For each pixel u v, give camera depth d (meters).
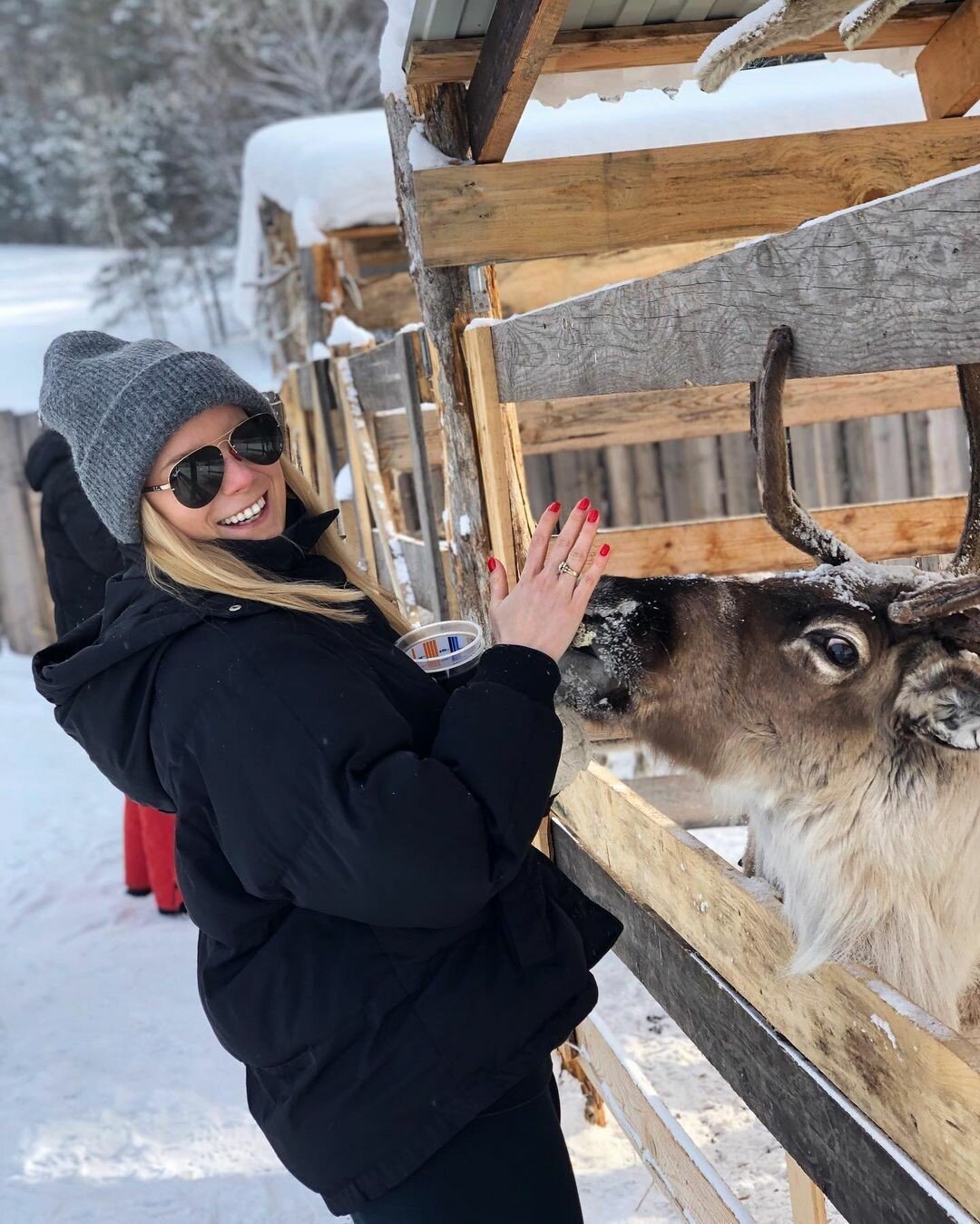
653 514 8.10
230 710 1.41
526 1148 1.55
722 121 4.40
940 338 1.23
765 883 1.80
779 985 1.69
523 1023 1.53
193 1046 3.62
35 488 4.05
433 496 3.60
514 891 1.58
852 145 2.98
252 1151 3.09
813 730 1.95
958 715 1.78
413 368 3.52
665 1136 2.24
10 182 47.00
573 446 4.39
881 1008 1.38
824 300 1.45
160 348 1.60
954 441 7.91
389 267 7.52
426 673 1.71
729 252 1.65
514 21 2.31
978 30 2.80
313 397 5.65
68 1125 3.23
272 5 22.69
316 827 1.37
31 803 6.00
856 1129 1.47
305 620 1.52
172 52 32.03
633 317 1.97
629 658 2.00
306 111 22.23
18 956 4.32
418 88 2.86
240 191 26.23
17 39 45.88
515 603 1.56
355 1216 1.58
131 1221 2.82
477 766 1.41
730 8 2.68
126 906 4.72
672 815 4.19
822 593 1.92
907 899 1.88
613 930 1.77
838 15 1.37
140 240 27.58
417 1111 1.47
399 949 1.48
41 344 25.92
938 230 1.20
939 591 1.75
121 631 1.49
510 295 5.66
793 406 4.18
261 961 1.49
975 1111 1.19
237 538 1.61
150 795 1.58
